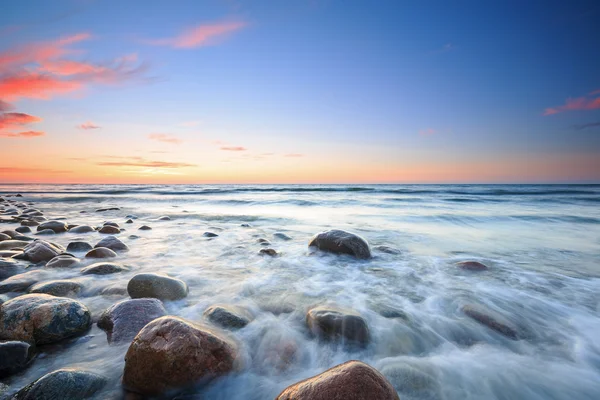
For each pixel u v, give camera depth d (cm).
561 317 364
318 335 303
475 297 421
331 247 636
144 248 705
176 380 221
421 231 982
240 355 259
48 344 272
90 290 411
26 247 574
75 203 2230
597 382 253
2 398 208
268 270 537
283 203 2141
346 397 174
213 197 2780
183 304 376
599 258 643
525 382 251
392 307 385
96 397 215
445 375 256
